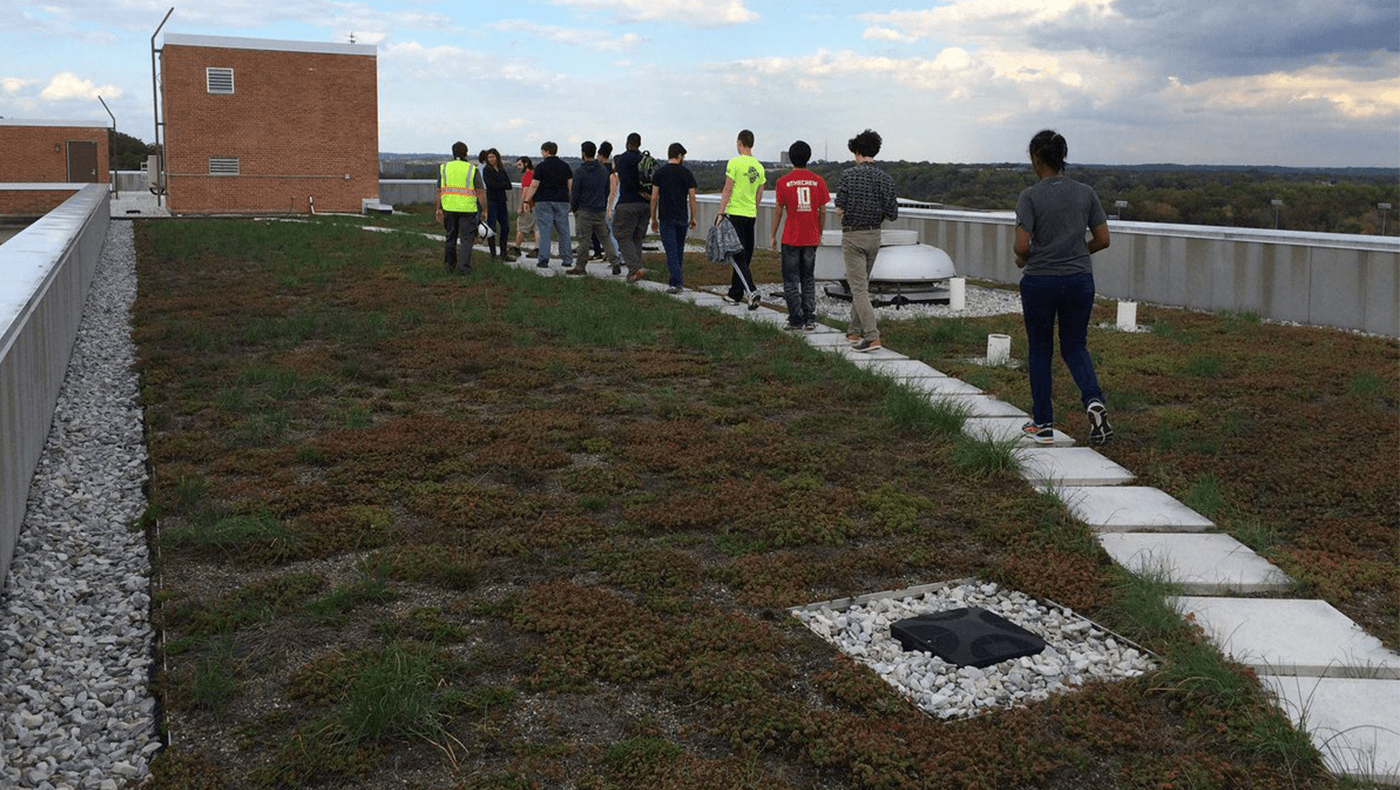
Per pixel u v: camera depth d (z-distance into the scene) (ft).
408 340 36.65
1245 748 12.42
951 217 63.26
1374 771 11.84
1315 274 43.73
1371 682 13.97
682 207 47.83
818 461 22.90
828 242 51.88
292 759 11.81
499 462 22.81
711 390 30.14
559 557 17.84
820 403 28.40
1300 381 31.91
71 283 34.42
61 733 12.37
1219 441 24.97
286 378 29.48
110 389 29.86
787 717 12.79
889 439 25.16
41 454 23.17
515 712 13.05
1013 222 58.34
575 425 25.93
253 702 13.15
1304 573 17.40
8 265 26.30
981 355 35.94
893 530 19.40
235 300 45.21
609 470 22.43
